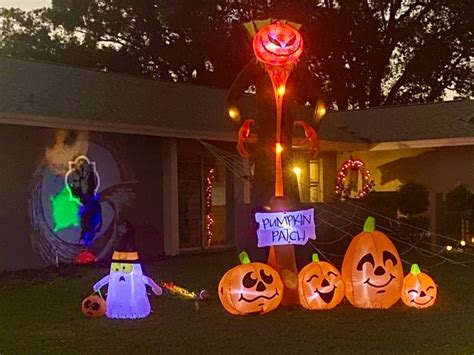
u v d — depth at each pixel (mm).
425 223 16516
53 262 13141
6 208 12453
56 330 7789
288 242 8797
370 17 33469
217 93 19438
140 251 14648
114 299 8391
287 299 8648
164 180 15180
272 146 9438
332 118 22422
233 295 8406
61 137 13328
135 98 16000
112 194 14188
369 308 8766
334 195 20422
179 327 7863
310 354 6566
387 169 20938
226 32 32000
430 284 8961
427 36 33906
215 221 16906
